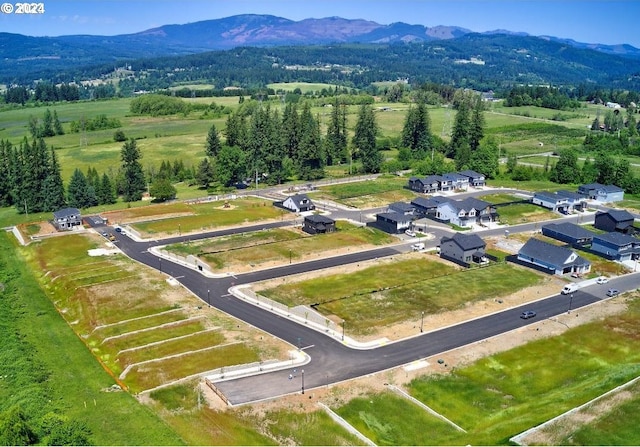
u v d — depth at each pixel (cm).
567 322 8406
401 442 5744
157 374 7000
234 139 19788
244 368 7100
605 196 15750
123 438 5728
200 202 15675
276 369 7088
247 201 15775
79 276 10188
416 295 9350
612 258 11194
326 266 10769
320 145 18525
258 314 8700
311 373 6988
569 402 6384
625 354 7531
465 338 7906
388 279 10081
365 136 19512
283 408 6253
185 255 11281
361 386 6694
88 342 8006
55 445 5434
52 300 9556
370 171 19625
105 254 11444
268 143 17875
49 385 6812
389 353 7488
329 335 8000
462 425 6047
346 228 13200
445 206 13762
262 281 9988
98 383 6900
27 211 14825
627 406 6262
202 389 6650
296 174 19212
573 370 7131
